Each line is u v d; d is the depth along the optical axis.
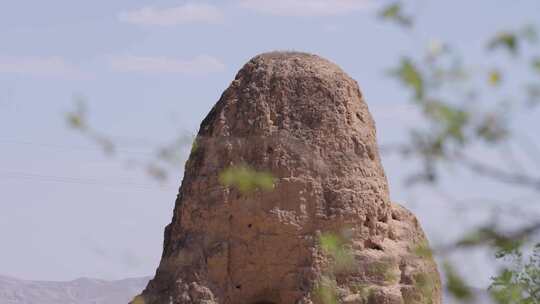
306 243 125.19
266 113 130.12
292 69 133.00
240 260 126.50
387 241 129.62
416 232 136.12
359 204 127.38
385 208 131.25
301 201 126.31
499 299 42.44
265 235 125.94
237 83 134.00
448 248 32.59
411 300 125.44
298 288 123.69
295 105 130.75
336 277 123.94
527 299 43.62
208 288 124.88
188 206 130.00
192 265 126.56
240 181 40.59
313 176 127.38
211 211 128.12
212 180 129.00
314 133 129.25
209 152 130.25
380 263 125.38
